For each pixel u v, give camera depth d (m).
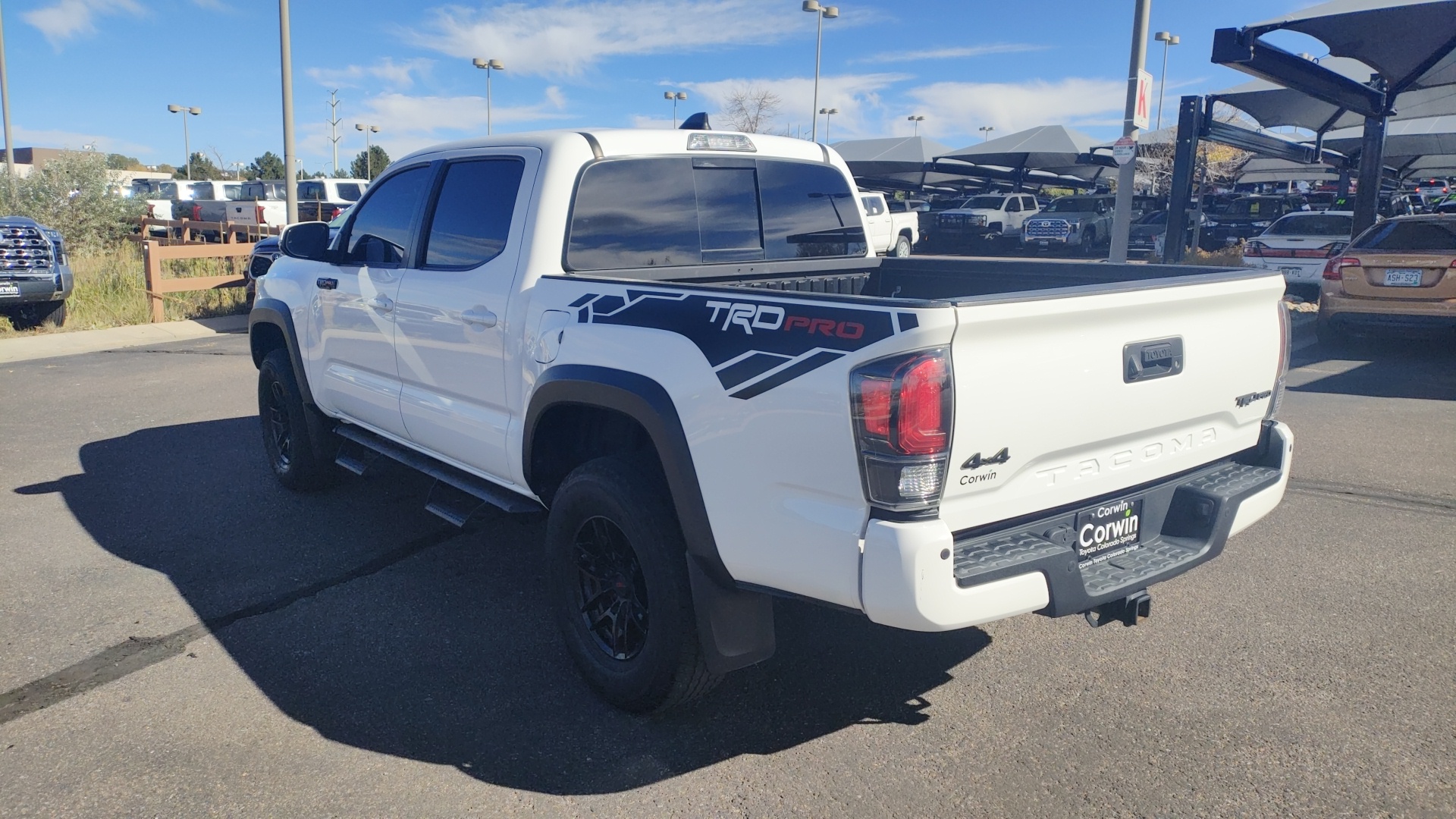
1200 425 3.28
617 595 3.39
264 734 3.21
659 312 3.11
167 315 14.34
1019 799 2.85
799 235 4.70
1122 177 11.80
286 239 4.84
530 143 3.92
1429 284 9.62
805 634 3.97
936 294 4.80
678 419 2.96
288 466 5.79
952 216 30.45
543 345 3.50
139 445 7.00
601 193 3.90
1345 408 7.90
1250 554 4.79
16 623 4.07
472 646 3.87
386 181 4.79
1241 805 2.80
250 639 3.92
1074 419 2.78
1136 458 3.06
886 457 2.47
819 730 3.25
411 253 4.41
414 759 3.07
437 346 4.15
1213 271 3.58
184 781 2.94
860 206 5.06
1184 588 4.39
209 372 10.03
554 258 3.74
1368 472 6.12
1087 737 3.18
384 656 3.78
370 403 4.77
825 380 2.59
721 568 2.96
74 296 14.64
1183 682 3.54
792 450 2.68
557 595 3.53
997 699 3.43
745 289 2.92
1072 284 4.21
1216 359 3.22
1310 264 14.96
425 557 4.84
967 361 2.50
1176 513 3.27
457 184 4.23
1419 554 4.75
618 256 3.94
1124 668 3.65
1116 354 2.87
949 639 3.92
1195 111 13.38
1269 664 3.65
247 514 5.47
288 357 5.65
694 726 3.28
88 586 4.45
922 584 2.47
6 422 7.77
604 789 2.92
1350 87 12.78
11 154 25.45
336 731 3.23
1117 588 2.85
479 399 3.96
